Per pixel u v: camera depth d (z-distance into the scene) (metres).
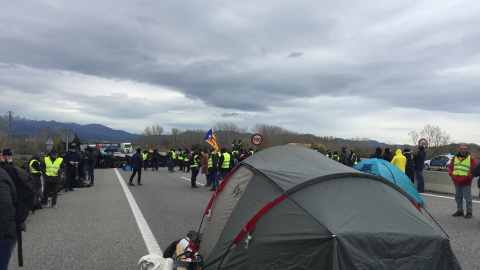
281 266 3.93
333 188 4.30
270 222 4.15
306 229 3.89
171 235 7.34
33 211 9.26
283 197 4.22
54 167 10.80
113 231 7.70
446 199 12.69
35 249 6.36
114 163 35.47
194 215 9.52
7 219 3.82
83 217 9.26
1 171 3.89
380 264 3.76
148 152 32.06
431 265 3.96
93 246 6.55
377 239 3.81
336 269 3.61
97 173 26.94
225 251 4.42
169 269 4.38
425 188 15.37
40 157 11.59
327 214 3.95
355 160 18.31
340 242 3.69
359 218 3.98
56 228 7.99
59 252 6.18
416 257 3.92
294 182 4.32
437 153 45.94
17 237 4.22
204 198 12.93
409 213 4.29
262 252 4.07
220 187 5.67
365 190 4.37
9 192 3.89
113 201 12.12
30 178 4.32
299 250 3.87
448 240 4.11
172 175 25.23
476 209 10.54
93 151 17.36
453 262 4.08
